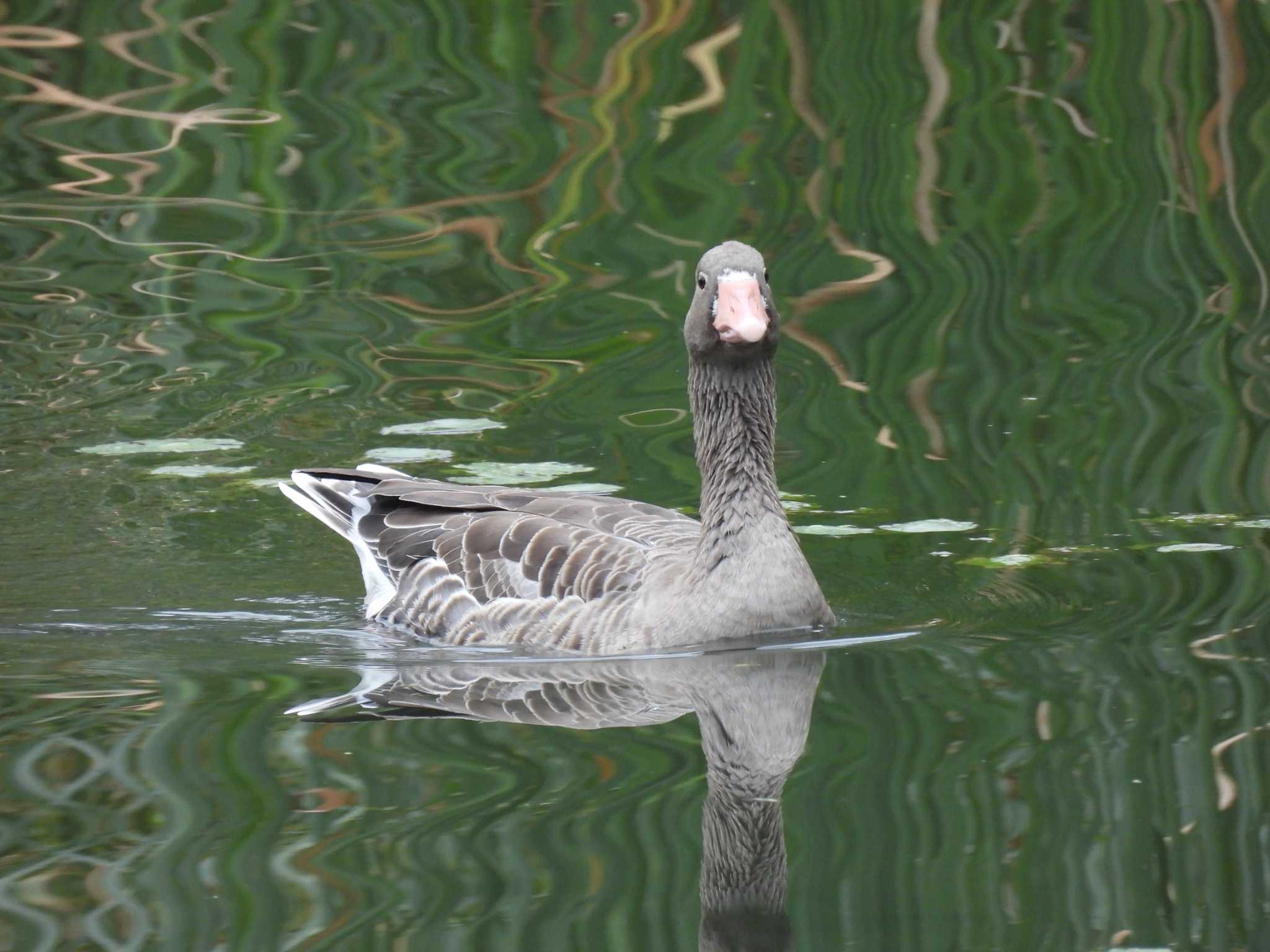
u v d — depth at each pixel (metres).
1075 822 8.44
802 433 15.53
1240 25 21.84
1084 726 9.68
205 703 10.38
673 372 17.03
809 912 7.54
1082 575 12.59
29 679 10.87
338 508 13.77
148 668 11.19
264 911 7.43
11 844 8.16
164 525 14.38
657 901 7.58
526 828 8.32
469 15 22.97
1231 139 20.61
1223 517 13.59
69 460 15.56
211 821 8.43
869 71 22.20
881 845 8.21
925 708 10.10
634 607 11.75
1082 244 18.91
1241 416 15.42
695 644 11.55
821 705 10.26
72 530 14.21
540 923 7.31
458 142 21.00
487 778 9.02
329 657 11.62
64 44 22.83
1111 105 21.28
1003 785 8.90
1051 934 7.32
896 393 16.27
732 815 8.52
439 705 10.40
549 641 11.93
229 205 20.14
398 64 22.58
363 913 7.46
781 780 9.03
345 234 19.55
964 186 20.02
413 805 8.66
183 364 17.25
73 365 17.25
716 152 20.75
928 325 17.45
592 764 9.28
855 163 20.45
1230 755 9.16
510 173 20.47
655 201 19.81
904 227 19.28
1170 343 16.97
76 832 8.32
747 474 11.70
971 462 14.81
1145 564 12.72
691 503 14.21
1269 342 16.84
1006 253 18.70
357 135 21.28
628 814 8.55
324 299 18.41
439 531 13.12
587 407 16.36
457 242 19.36
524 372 17.06
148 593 12.97
